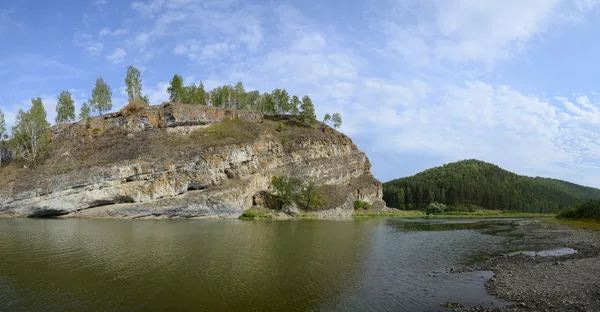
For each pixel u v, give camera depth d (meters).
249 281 26.77
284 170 106.00
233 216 82.44
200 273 28.50
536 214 154.50
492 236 57.19
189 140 92.38
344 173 131.12
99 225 57.66
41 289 23.62
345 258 36.31
